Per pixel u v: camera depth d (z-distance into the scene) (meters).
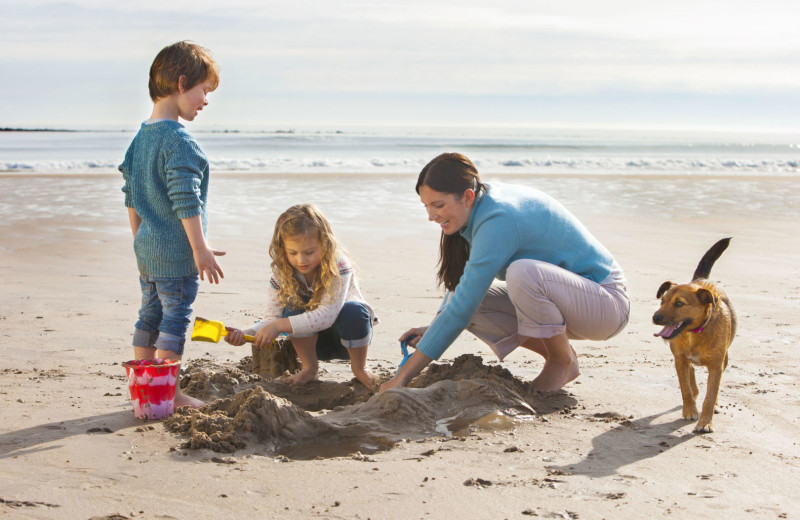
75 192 15.72
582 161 29.62
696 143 53.62
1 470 3.00
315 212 4.36
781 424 3.79
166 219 4.02
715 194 16.95
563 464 3.19
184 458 3.20
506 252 3.96
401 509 2.68
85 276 8.00
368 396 4.29
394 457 3.27
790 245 10.24
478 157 32.53
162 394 3.77
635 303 6.89
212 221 11.98
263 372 4.89
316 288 4.39
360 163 27.44
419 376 4.44
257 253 9.38
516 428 3.68
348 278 4.50
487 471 3.09
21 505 2.64
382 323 6.14
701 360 3.79
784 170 27.55
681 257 9.31
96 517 2.55
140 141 4.05
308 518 2.59
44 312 6.34
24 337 5.51
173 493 2.80
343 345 4.59
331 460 3.22
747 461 3.26
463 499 2.78
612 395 4.31
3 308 6.46
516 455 3.29
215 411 3.78
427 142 43.97
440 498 2.78
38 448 3.29
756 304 6.80
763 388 4.43
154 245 4.00
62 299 6.88
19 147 34.31
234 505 2.69
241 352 5.36
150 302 4.20
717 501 2.80
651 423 3.81
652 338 5.76
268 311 4.70
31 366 4.77
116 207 13.47
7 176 19.11
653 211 13.74
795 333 5.78
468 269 3.96
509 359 5.24
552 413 3.95
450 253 4.30
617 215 13.15
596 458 3.27
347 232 11.02
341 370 5.02
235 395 3.78
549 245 4.14
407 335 4.50
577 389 4.43
